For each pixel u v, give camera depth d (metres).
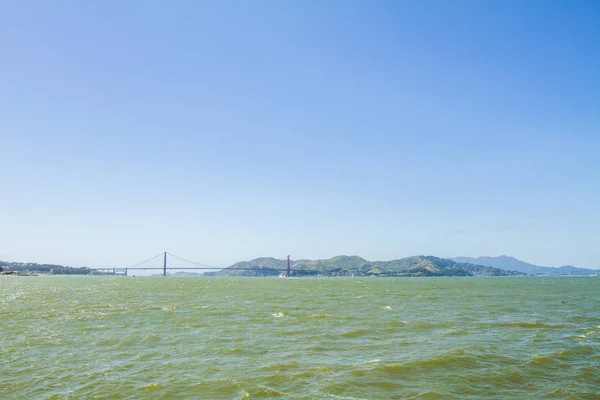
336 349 30.28
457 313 51.88
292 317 47.53
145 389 21.50
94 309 56.06
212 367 25.44
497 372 24.22
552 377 23.34
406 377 23.31
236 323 42.72
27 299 74.56
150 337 34.78
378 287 141.00
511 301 71.44
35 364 26.23
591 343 32.03
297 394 20.62
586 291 106.75
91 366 25.78
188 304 64.50
